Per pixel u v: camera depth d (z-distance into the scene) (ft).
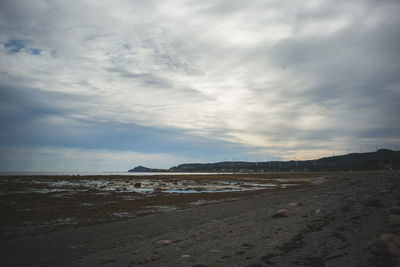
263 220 52.19
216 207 83.25
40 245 41.60
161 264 28.81
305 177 350.84
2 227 55.57
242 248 32.35
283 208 67.67
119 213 74.28
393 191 72.90
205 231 47.03
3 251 38.55
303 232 37.32
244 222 52.65
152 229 52.54
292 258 26.55
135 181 258.98
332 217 45.65
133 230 51.96
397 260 22.44
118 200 102.94
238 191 149.18
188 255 30.68
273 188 171.32
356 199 64.44
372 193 76.07
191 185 206.18
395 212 41.09
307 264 24.44
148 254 33.76
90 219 65.21
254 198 108.99
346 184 154.71
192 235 44.42
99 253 36.52
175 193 136.77
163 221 60.90
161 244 39.01
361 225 37.27
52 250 38.75
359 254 25.21
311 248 29.25
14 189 139.54
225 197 115.96
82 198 106.83
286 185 202.49
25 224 58.59
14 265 32.55
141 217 67.67
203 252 32.24
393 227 33.73
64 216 68.39
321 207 59.52
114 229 53.11
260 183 234.58
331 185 163.43
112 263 31.09
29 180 233.14
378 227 34.81
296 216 51.93
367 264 22.54
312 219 46.09
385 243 25.35
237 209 77.36
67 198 105.09
